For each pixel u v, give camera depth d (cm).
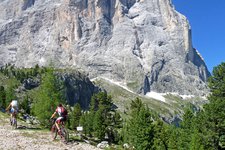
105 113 13112
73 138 3584
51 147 2667
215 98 7981
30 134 3241
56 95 5278
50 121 4934
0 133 3131
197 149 7169
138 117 8688
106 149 4675
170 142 8162
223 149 7762
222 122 7362
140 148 8456
